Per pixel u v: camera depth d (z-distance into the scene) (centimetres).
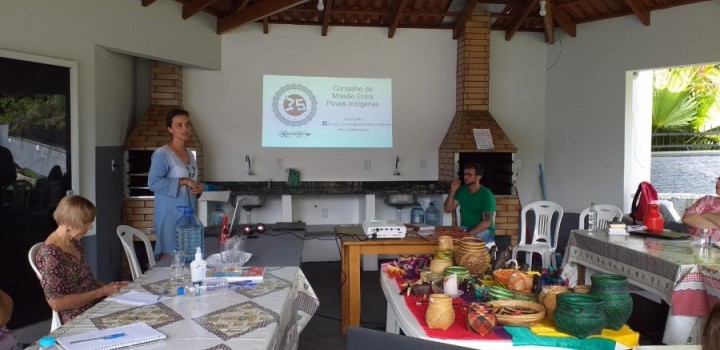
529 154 711
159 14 546
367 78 671
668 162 731
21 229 415
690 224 367
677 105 752
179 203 332
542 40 702
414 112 678
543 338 188
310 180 670
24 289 418
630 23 623
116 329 178
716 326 128
